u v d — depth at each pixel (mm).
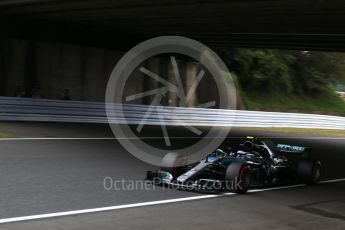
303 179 10078
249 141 9609
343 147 20422
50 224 5711
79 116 20938
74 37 25125
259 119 29000
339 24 17344
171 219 6344
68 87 25000
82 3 19031
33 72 23656
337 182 10898
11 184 7867
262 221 6625
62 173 9125
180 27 22953
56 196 7234
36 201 6832
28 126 17516
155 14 19438
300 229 6359
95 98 26141
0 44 22375
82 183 8336
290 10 15812
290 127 31234
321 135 27875
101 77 26406
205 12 17859
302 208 7715
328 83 49438
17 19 22953
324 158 15617
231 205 7441
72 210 6461
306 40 24188
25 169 9266
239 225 6301
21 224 5637
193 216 6590
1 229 5391
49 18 23297
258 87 41750
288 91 44094
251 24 19531
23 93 22438
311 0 14234
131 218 6258
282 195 8648
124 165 10641
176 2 16812
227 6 16469
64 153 11672
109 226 5797
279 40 25078
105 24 24156
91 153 12055
